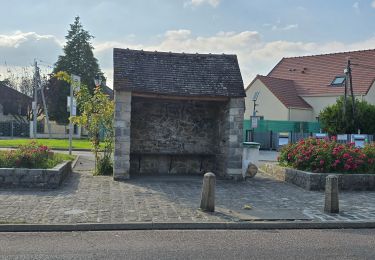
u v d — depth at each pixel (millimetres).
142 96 15578
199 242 8047
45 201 11055
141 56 16125
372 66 44625
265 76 46812
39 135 53344
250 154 16609
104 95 16922
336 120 37250
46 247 7465
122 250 7363
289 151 16797
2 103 65188
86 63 57406
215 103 17719
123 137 15055
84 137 52844
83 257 6879
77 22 58031
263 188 14266
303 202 12062
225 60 16797
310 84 46906
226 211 10570
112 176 15844
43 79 60375
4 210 9961
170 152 17500
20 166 13375
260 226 9477
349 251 7566
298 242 8203
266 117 45688
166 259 6852
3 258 6750
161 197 12039
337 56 48312
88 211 10070
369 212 10898
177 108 17625
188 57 16609
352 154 15133
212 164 17750
